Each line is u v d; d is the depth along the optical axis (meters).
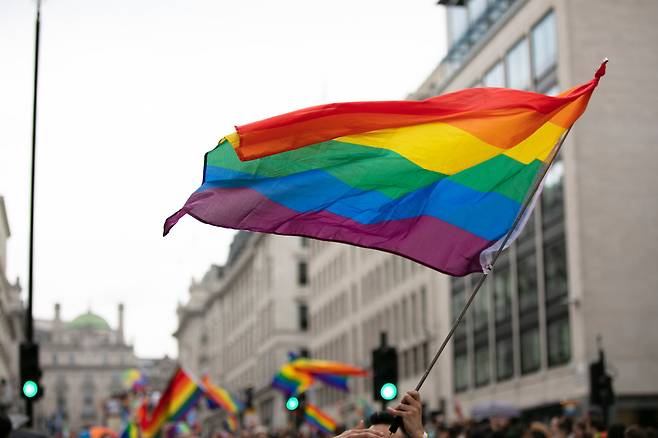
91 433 29.59
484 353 57.28
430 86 66.19
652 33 47.69
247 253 126.75
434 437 24.28
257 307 123.38
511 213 9.10
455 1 61.28
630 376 45.75
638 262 46.56
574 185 46.62
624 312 46.22
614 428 14.27
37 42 28.20
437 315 64.69
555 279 48.72
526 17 51.38
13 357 130.75
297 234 8.90
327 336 91.00
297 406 33.41
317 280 94.94
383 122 9.10
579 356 46.12
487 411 27.50
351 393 82.62
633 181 46.91
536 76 50.62
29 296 26.83
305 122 8.83
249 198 8.83
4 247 92.38
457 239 9.02
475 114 9.23
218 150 8.85
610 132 47.00
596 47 47.41
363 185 8.98
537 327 50.75
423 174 9.09
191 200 8.77
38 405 152.38
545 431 17.86
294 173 8.92
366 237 8.96
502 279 54.88
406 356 70.06
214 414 102.00
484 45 56.22
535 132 9.23
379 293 76.50
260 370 121.56
